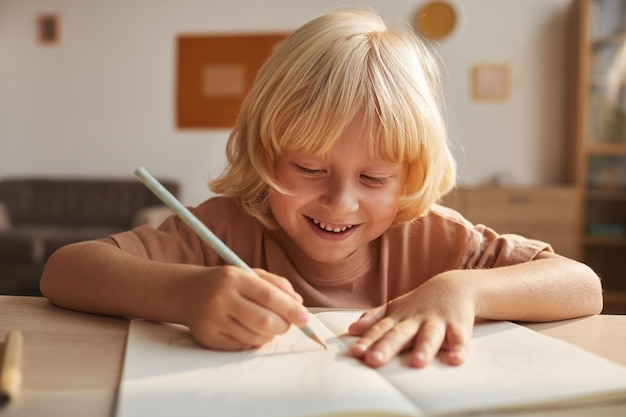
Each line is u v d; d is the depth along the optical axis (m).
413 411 0.40
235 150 0.92
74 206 4.24
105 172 4.47
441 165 0.85
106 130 4.45
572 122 3.93
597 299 0.72
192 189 4.45
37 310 0.69
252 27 4.34
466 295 0.62
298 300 0.60
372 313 0.61
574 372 0.49
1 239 3.45
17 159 4.51
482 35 4.14
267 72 0.81
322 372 0.48
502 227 3.74
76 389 0.45
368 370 0.49
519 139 4.15
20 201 4.25
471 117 4.18
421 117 0.77
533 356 0.53
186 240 0.91
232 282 0.55
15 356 0.48
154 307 0.61
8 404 0.41
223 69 4.37
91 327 0.62
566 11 4.06
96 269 0.67
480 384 0.46
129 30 4.40
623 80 3.76
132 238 0.82
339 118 0.71
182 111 4.41
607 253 3.95
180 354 0.53
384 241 0.94
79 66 4.44
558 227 3.72
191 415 0.39
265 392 0.43
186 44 4.38
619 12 3.73
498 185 3.84
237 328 0.53
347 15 0.83
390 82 0.75
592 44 3.77
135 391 0.44
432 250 0.94
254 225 0.95
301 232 0.78
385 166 0.74
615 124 3.78
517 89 4.14
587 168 3.85
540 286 0.67
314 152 0.72
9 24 4.44
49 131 4.48
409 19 4.16
